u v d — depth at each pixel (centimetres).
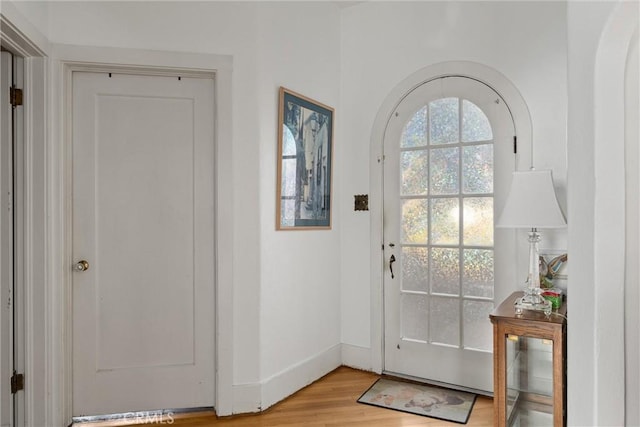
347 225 324
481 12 275
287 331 278
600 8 134
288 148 279
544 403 195
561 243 248
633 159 137
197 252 251
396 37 307
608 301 137
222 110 247
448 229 287
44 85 221
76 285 238
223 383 246
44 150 221
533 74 258
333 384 292
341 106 326
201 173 251
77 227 238
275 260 269
